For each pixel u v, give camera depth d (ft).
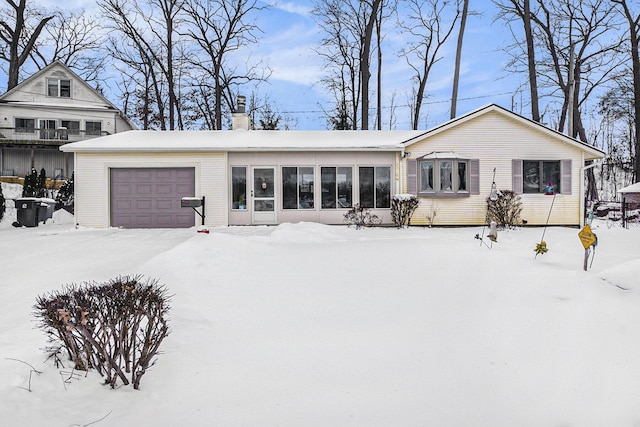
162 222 46.14
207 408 9.27
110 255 27.02
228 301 16.62
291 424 8.73
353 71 100.12
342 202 46.60
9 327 13.74
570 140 46.32
